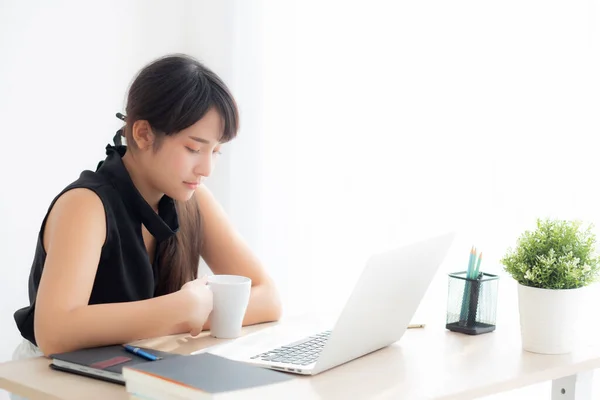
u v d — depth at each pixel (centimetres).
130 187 157
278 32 269
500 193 210
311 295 260
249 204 278
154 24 289
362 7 242
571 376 139
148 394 103
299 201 263
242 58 279
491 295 151
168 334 142
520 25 205
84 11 268
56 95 262
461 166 218
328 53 253
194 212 175
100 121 276
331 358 121
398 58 232
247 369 109
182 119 147
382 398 109
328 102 253
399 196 233
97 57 273
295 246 265
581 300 135
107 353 126
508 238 209
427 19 225
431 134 225
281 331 151
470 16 215
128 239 158
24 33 253
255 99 276
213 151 154
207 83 149
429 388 114
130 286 160
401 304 134
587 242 137
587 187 194
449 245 141
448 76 220
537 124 202
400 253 126
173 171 152
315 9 256
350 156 247
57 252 141
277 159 270
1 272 253
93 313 134
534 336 135
